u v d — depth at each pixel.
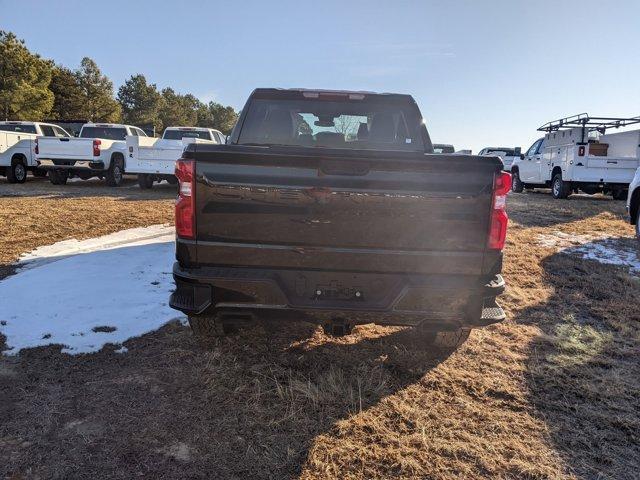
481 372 3.66
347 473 2.54
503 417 3.08
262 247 3.03
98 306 4.68
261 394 3.24
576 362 3.87
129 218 9.45
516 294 5.53
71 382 3.34
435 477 2.53
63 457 2.59
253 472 2.52
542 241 8.32
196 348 3.89
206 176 2.99
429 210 3.00
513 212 11.81
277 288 3.02
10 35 50.62
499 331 4.48
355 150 2.93
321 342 4.08
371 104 4.35
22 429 2.81
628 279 6.14
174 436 2.79
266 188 2.97
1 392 3.19
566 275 6.36
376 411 3.09
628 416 3.12
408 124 4.38
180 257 3.08
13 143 15.62
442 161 2.96
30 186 15.13
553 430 2.96
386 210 2.99
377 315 3.06
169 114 89.50
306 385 3.34
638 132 14.22
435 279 3.04
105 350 3.82
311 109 4.36
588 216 11.27
